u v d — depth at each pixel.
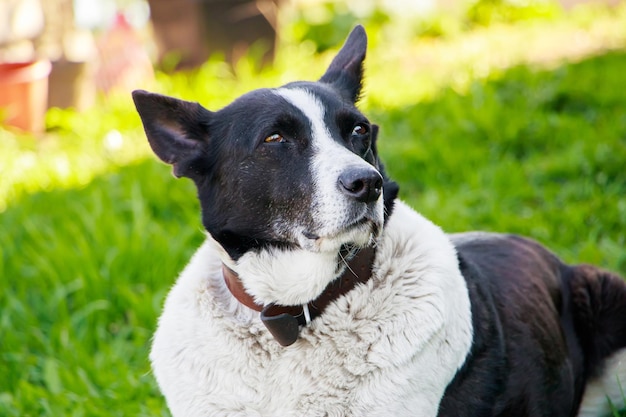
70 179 8.45
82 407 5.08
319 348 3.92
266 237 4.00
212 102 10.89
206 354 3.98
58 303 6.21
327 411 3.89
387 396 3.84
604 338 5.04
